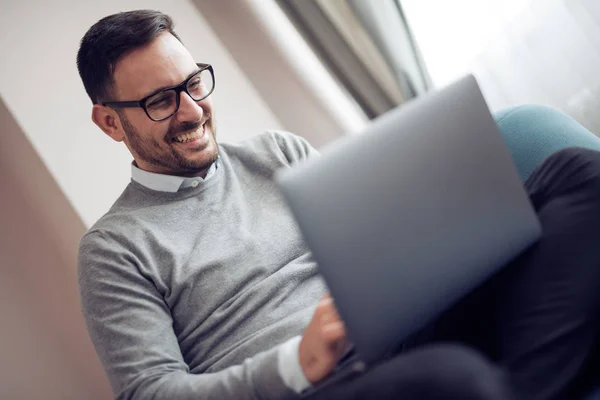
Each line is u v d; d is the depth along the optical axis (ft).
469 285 2.39
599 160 2.62
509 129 3.63
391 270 2.20
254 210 3.85
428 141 2.28
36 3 4.89
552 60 4.95
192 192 3.76
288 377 2.52
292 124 5.95
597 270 2.34
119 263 3.37
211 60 5.60
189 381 2.82
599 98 4.89
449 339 2.67
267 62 5.78
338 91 5.83
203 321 3.45
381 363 2.13
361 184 2.16
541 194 2.77
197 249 3.58
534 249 2.53
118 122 3.80
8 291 4.93
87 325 3.32
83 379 5.18
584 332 2.28
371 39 5.24
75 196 4.83
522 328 2.37
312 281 3.59
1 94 4.72
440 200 2.28
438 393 1.71
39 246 4.99
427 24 5.23
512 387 2.05
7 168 4.89
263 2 5.60
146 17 3.67
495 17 5.00
